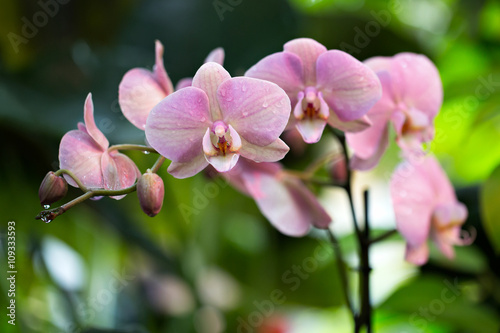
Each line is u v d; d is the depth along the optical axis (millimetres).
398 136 931
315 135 868
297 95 879
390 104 934
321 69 869
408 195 988
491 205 1049
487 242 1166
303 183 989
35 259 1155
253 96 833
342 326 1647
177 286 1330
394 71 933
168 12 1275
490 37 1440
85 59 1202
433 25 1538
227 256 1413
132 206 1223
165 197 1262
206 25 1262
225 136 841
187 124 840
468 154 1419
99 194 840
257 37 1261
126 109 893
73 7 1276
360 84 866
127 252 1301
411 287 1130
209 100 837
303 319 1604
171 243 1300
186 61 1247
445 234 1011
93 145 868
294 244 1378
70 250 1267
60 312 1210
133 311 1285
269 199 973
